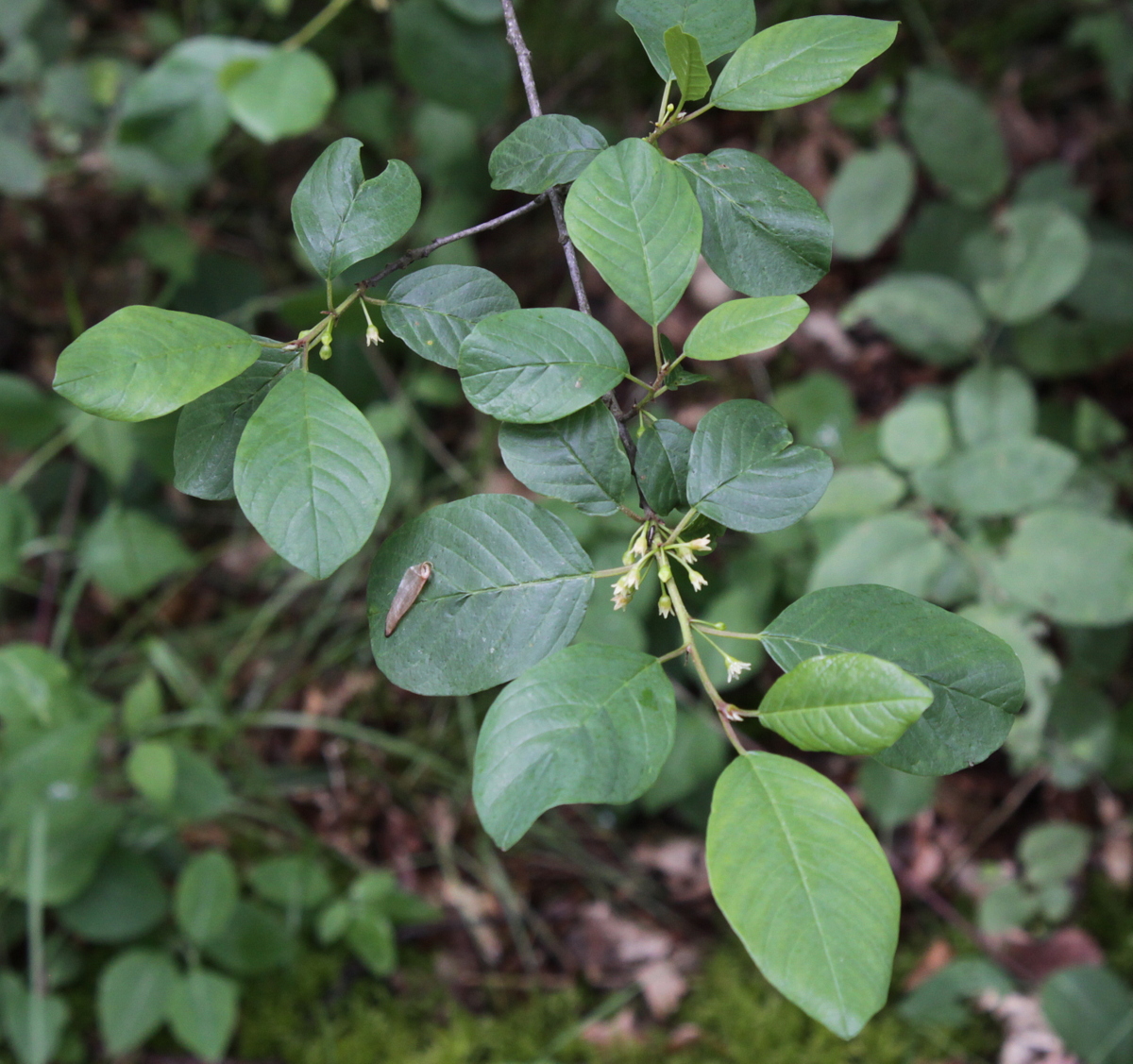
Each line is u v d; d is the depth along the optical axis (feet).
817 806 0.95
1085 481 2.61
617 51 3.36
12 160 2.83
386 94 3.09
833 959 0.89
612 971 2.70
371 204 1.06
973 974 2.48
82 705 2.22
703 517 1.07
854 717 0.94
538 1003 2.63
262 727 3.04
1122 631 2.51
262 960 2.42
